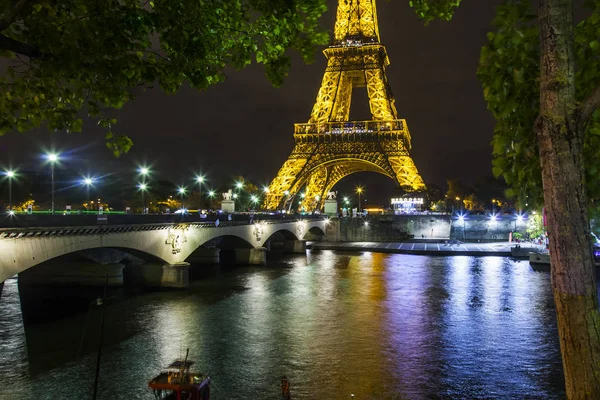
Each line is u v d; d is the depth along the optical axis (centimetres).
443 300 6444
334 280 8169
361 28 17662
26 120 1249
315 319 5362
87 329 4850
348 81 18762
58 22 1101
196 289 7131
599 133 848
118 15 1108
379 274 8894
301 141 17088
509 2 805
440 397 3284
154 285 7062
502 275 8731
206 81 1366
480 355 4138
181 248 7131
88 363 3897
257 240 10319
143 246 6166
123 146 1288
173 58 1257
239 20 1302
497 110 838
